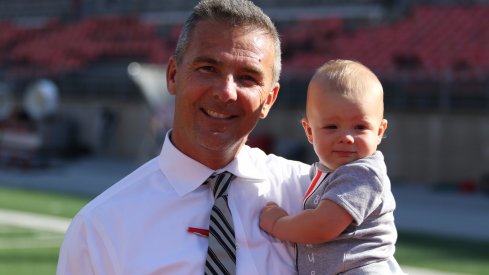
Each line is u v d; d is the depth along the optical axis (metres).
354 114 4.45
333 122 4.49
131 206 4.21
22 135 31.80
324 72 4.60
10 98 38.34
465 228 18.33
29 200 21.41
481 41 29.08
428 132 27.23
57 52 40.47
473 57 28.30
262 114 4.50
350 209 4.27
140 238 4.18
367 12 32.84
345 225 4.31
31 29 43.12
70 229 4.23
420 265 13.23
